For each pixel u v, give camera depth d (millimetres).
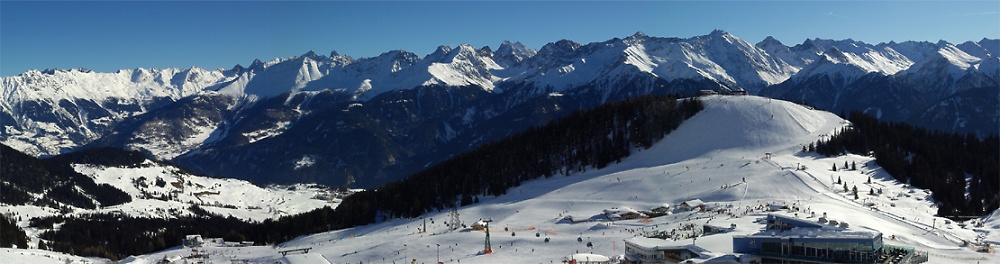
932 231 163250
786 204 196750
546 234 184125
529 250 166625
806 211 182000
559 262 151875
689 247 137875
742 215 185625
